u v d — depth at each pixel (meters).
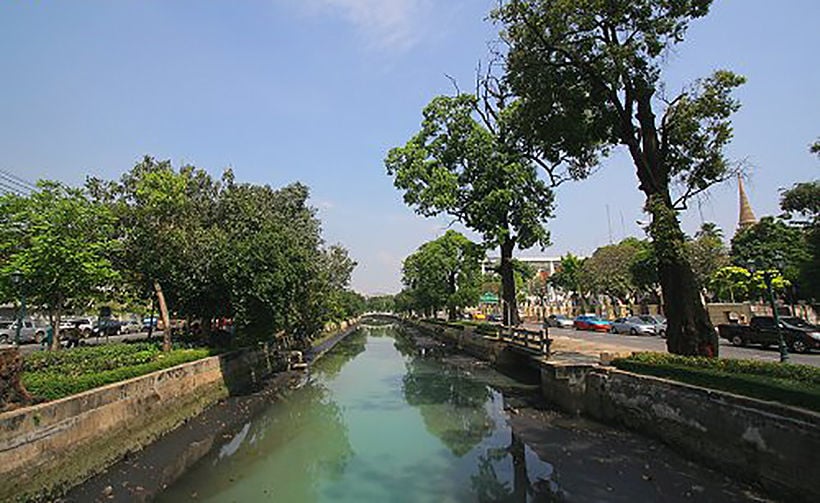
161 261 17.66
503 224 27.33
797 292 34.16
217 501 8.91
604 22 13.50
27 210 16.44
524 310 69.69
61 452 8.45
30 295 16.86
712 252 38.72
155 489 9.39
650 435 11.21
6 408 7.85
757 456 7.87
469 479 9.99
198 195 22.05
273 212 25.78
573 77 14.27
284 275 18.81
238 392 19.12
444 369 26.94
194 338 22.98
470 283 46.34
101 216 17.16
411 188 27.66
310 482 9.96
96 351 15.14
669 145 13.85
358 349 41.25
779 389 7.83
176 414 13.48
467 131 26.97
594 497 8.34
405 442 12.94
